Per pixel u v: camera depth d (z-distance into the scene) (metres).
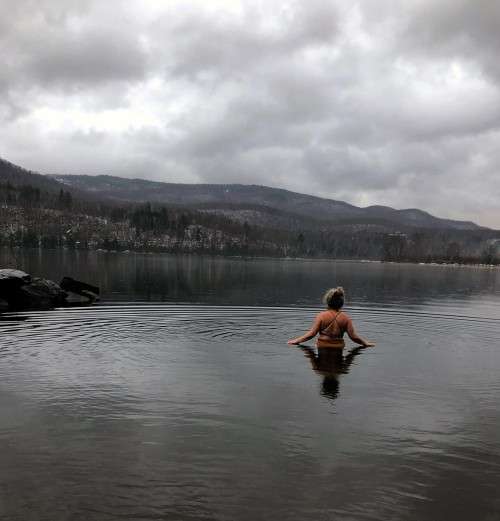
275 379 8.58
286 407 7.03
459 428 6.36
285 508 4.35
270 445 5.66
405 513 4.32
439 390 8.11
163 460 5.23
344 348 11.66
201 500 4.45
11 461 5.14
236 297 25.19
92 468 5.02
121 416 6.55
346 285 41.09
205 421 6.40
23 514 4.17
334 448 5.62
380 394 7.80
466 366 9.99
